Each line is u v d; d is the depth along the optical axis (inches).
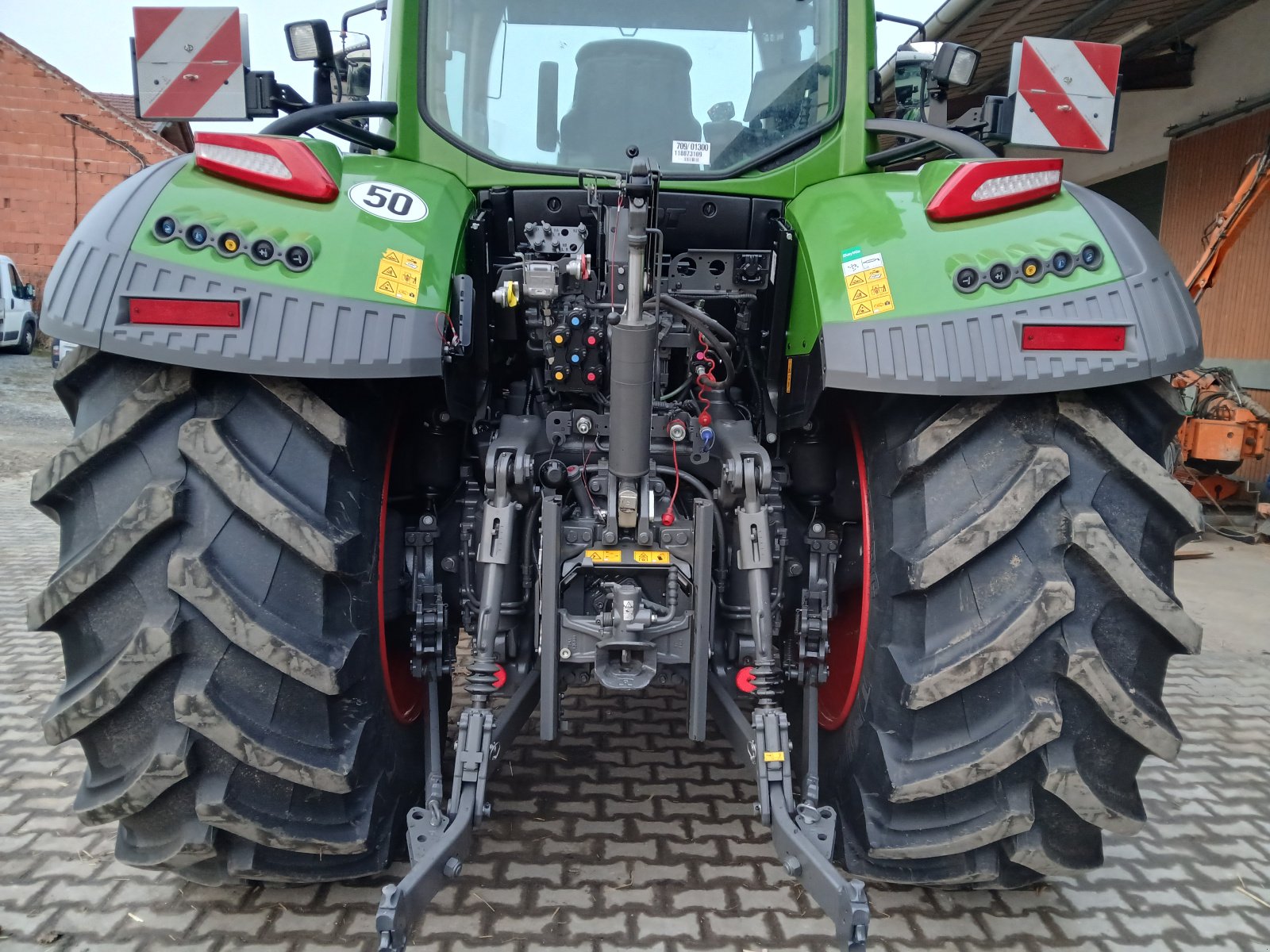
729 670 90.5
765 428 95.3
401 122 94.0
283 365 65.4
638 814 101.4
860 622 84.1
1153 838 102.2
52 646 153.3
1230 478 286.5
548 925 82.0
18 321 681.0
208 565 64.7
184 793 68.9
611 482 79.9
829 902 62.9
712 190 95.3
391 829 79.3
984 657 68.1
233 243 67.6
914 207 79.4
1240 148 307.0
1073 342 68.7
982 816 72.9
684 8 96.1
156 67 81.4
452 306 74.9
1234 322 319.0
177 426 67.6
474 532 88.3
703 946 79.8
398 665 87.8
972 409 71.5
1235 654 167.2
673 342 92.4
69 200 768.9
